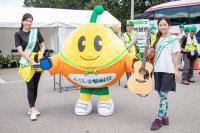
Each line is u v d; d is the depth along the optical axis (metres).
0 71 14.85
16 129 5.66
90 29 6.12
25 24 6.08
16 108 7.16
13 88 9.90
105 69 5.95
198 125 5.74
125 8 29.81
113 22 16.36
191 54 10.21
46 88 9.68
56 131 5.54
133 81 5.70
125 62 6.13
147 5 29.70
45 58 6.07
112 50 6.01
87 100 6.51
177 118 6.18
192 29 10.38
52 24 15.11
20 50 5.99
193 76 11.47
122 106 7.17
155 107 7.04
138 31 11.96
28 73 6.07
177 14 18.53
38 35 6.30
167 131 5.44
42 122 6.05
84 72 5.99
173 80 5.46
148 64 5.65
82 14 16.81
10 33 17.91
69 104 7.46
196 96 8.23
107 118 6.24
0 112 6.82
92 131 5.50
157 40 5.62
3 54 17.92
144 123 5.90
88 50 5.95
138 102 7.54
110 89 9.30
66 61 6.10
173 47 5.36
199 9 17.81
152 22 18.38
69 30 15.59
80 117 6.34
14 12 15.44
